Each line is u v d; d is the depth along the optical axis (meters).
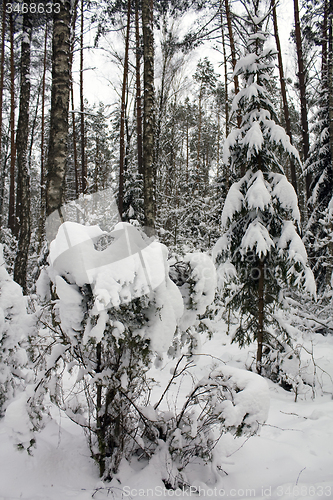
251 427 1.99
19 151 9.68
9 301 3.40
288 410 3.72
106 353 2.23
